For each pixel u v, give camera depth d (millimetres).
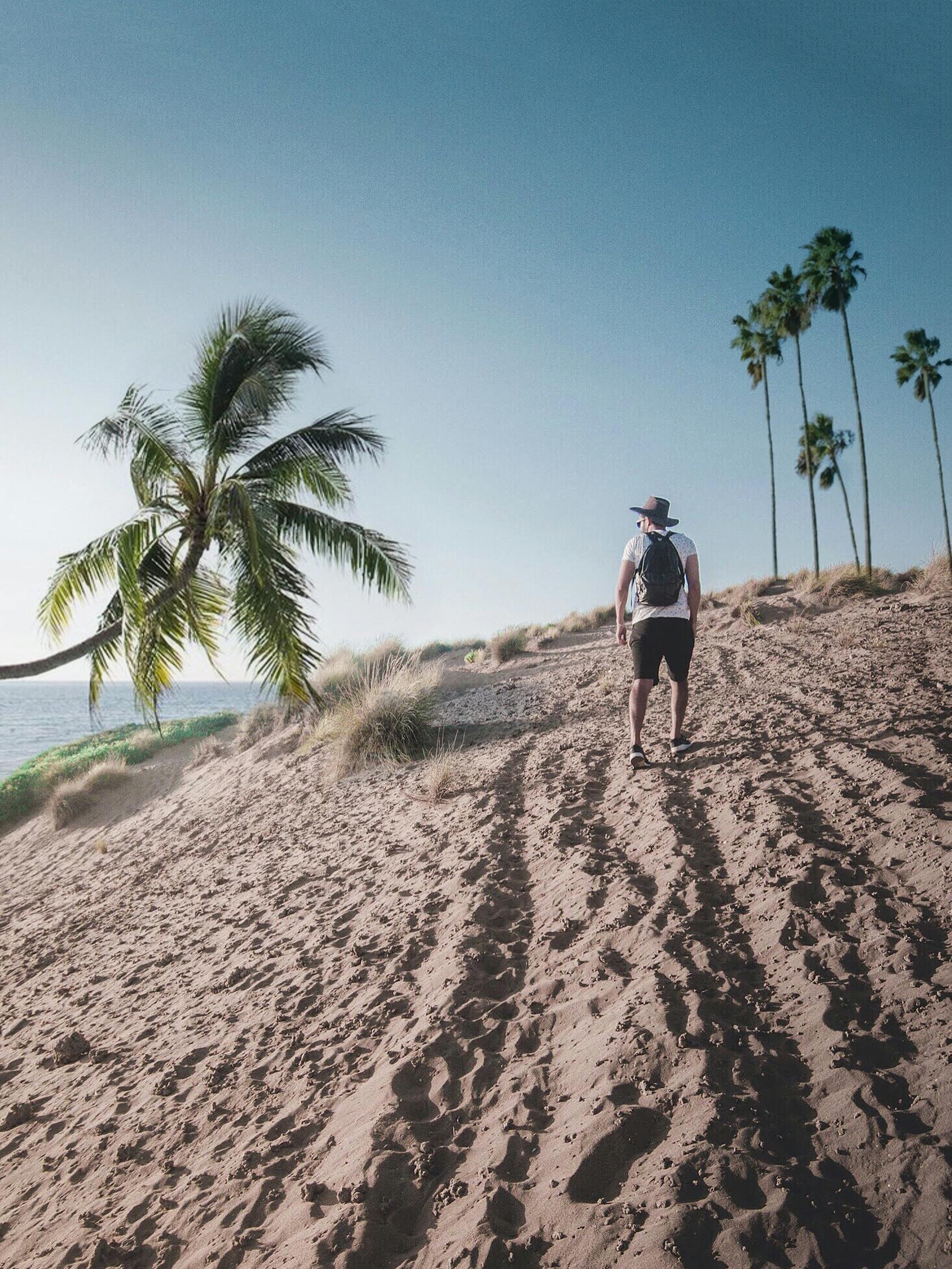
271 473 11398
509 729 10266
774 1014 2645
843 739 5438
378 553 11438
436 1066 2979
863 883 3365
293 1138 2891
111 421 10500
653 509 6090
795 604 14742
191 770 16266
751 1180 1918
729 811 4672
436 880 5184
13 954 8117
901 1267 1604
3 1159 3652
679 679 6098
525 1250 1919
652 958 3189
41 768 21297
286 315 11172
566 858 4754
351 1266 2053
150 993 5250
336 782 10086
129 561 9477
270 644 10922
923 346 34969
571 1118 2383
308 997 4137
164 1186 2896
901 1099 2092
